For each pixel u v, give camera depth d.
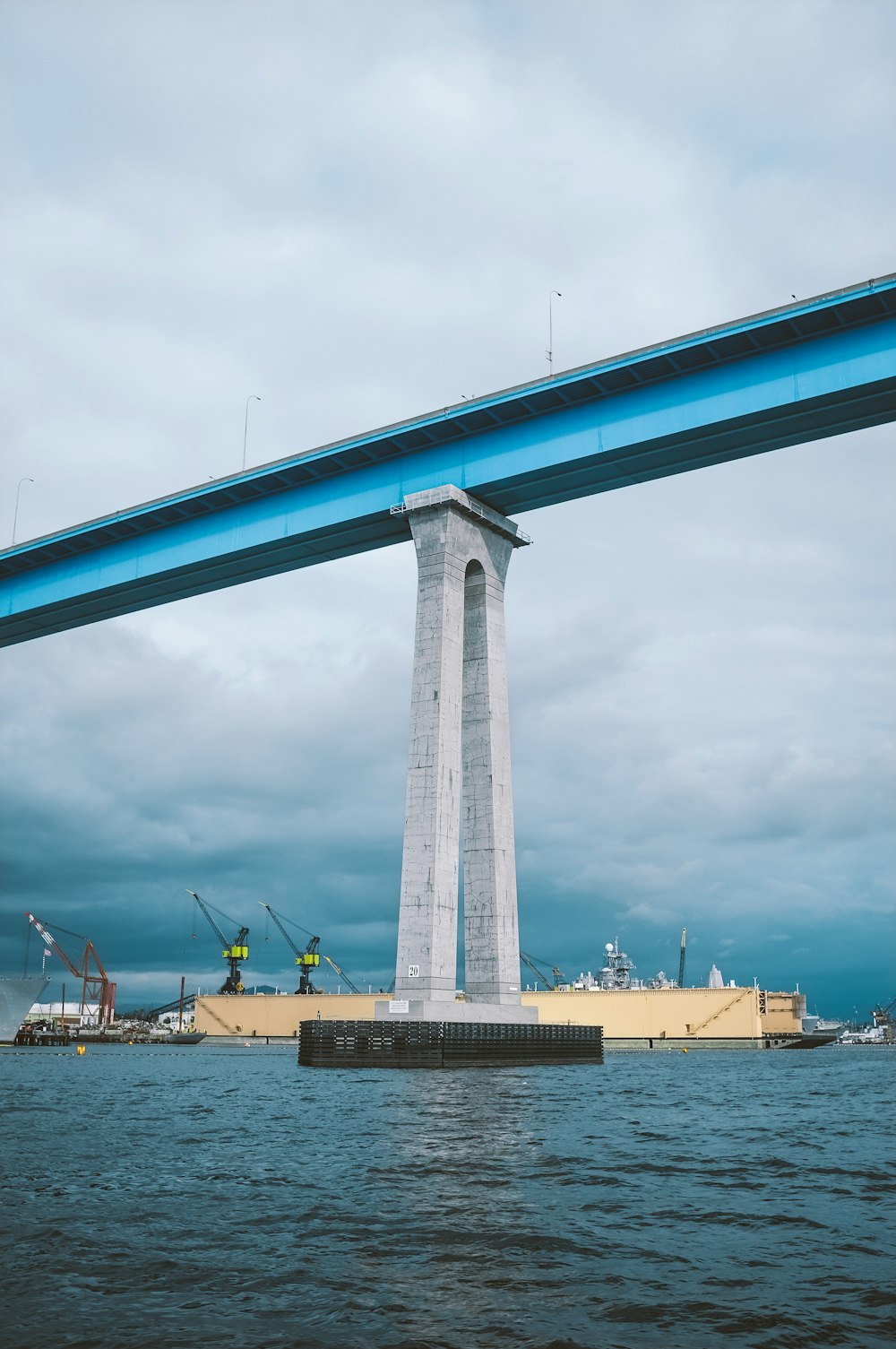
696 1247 14.17
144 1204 16.97
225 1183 19.06
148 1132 27.77
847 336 62.12
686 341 64.19
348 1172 20.38
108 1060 99.50
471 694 75.69
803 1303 11.56
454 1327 10.70
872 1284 12.39
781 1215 16.39
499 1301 11.59
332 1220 15.67
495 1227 15.23
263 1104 36.75
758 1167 21.75
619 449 67.94
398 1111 33.84
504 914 71.62
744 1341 10.28
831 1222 15.94
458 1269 12.90
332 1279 12.43
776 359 64.00
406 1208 16.58
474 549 75.44
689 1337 10.38
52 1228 15.06
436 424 72.75
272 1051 147.12
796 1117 34.19
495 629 76.94
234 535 82.56
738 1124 31.31
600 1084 50.97
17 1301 11.52
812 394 62.38
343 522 77.25
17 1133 27.67
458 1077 54.47
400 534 79.06
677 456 69.06
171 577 87.19
